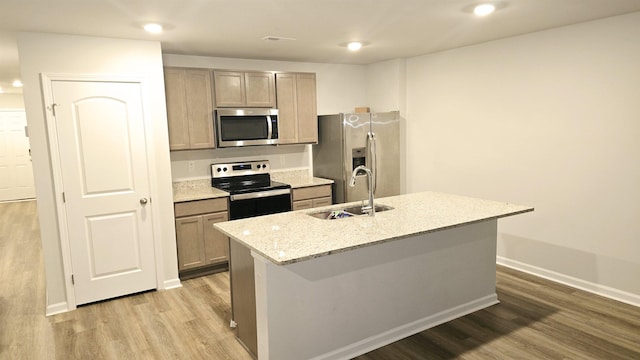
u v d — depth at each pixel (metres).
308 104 4.98
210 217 4.21
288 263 2.12
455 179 4.82
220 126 4.36
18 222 7.02
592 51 3.46
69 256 3.54
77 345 2.97
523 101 4.02
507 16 3.20
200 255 4.19
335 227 2.74
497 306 3.44
